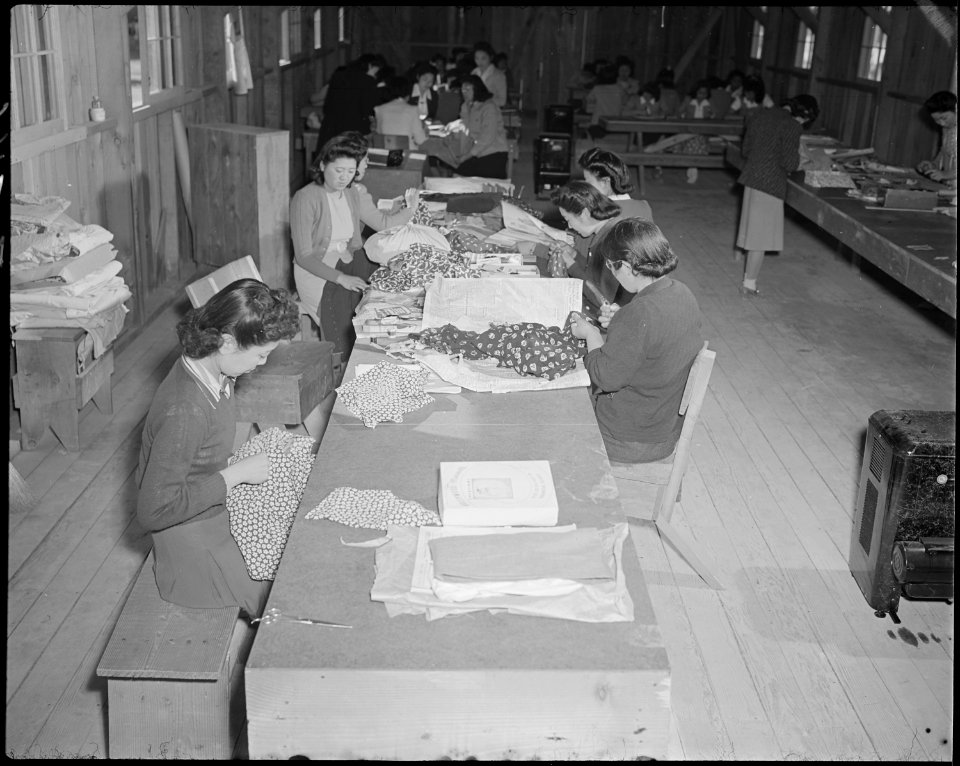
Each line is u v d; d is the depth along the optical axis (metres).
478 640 2.03
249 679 1.94
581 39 18.03
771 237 7.55
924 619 3.54
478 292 3.81
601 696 1.96
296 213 4.80
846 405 5.55
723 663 3.26
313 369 3.93
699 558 3.70
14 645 3.29
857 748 2.88
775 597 3.65
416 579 2.17
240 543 2.71
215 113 8.50
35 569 3.72
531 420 3.11
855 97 12.75
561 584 2.13
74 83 5.48
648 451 3.54
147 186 6.87
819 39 13.76
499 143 9.17
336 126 9.10
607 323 3.98
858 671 3.24
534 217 5.50
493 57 13.50
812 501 4.42
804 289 7.95
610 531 2.38
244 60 9.26
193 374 2.48
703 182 12.88
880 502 3.47
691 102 13.59
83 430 4.90
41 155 5.02
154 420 2.46
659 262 3.28
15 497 4.09
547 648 2.01
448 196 5.98
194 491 2.49
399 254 4.43
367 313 3.83
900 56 11.15
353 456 2.84
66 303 4.50
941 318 7.23
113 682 2.49
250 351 2.46
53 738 2.85
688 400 3.42
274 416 3.82
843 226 6.78
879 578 3.49
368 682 1.94
